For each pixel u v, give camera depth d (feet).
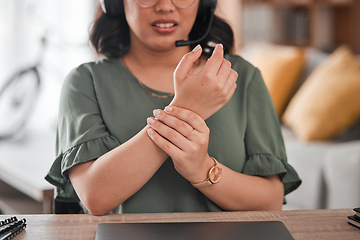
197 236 2.35
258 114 3.59
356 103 8.73
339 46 15.31
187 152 2.83
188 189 3.33
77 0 13.80
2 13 12.85
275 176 3.47
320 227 2.57
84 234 2.48
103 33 3.67
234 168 3.43
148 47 3.45
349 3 15.15
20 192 7.12
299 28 15.49
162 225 2.51
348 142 8.54
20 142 8.84
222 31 3.79
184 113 2.81
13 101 11.51
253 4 15.07
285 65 10.36
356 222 2.60
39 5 13.41
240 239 2.31
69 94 3.50
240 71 3.69
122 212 3.30
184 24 3.25
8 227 2.42
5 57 12.98
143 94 3.46
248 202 3.21
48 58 13.46
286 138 9.04
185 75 2.81
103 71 3.57
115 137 3.36
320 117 8.78
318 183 7.46
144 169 2.95
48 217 2.75
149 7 3.14
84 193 3.05
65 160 3.20
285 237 2.35
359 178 6.84
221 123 3.45
